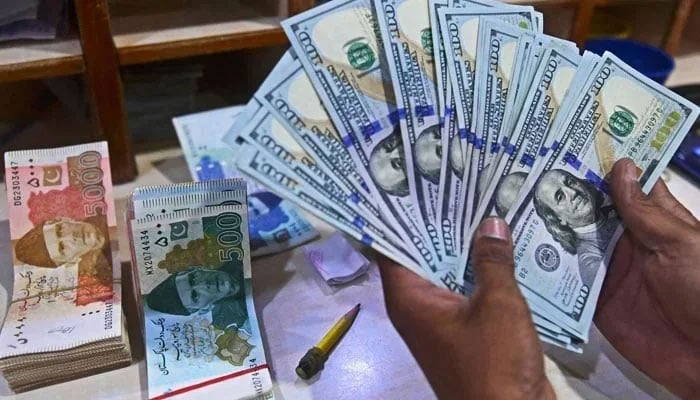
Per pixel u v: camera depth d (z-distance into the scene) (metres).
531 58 0.58
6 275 0.68
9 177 0.64
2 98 0.84
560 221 0.57
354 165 0.53
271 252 0.72
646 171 0.60
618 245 0.62
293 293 0.67
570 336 0.55
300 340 0.62
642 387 0.60
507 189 0.56
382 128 0.54
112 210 0.66
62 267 0.64
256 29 0.76
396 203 0.53
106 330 0.58
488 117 0.56
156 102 0.90
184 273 0.61
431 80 0.56
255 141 0.52
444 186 0.54
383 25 0.56
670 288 0.58
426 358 0.48
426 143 0.55
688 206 0.79
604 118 0.59
